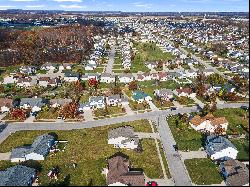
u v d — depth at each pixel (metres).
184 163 79.00
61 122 104.75
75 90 135.75
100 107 116.75
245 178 68.69
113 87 139.62
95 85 139.50
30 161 79.94
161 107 117.44
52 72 172.25
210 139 86.69
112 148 86.62
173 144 89.06
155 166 77.50
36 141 86.81
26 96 129.62
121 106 118.06
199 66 184.88
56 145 88.31
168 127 100.38
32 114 110.69
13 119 106.88
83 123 104.00
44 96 129.75
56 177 72.56
